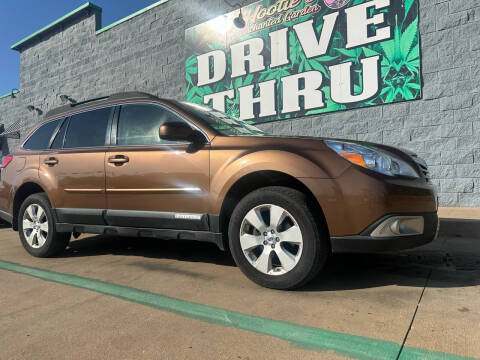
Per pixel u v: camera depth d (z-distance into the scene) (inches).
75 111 169.0
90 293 113.5
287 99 307.7
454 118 245.4
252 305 100.3
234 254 118.3
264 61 319.6
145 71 403.9
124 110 151.2
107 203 144.1
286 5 307.0
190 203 125.5
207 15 354.3
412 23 256.2
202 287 116.8
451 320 87.4
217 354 74.5
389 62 264.5
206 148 125.0
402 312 93.0
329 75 288.0
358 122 277.4
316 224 106.6
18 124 565.9
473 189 241.1
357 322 87.7
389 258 149.3
